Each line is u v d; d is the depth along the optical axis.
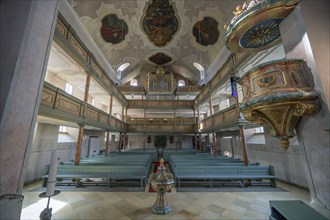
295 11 2.32
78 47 7.30
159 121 20.67
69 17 8.29
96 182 7.18
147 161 8.59
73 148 12.11
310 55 2.09
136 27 13.62
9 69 1.91
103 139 16.34
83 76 9.83
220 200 5.29
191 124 16.75
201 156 10.62
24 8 2.15
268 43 3.21
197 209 4.60
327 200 1.89
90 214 4.27
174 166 7.71
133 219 4.03
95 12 10.06
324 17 2.19
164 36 14.81
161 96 19.75
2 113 1.78
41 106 5.00
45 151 8.88
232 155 13.38
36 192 6.07
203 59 15.30
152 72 19.41
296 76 2.14
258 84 2.39
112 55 14.39
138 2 11.67
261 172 6.99
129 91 18.38
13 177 1.93
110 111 12.11
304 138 2.23
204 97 13.42
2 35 2.02
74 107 7.11
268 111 2.38
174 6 12.09
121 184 7.06
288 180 7.57
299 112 2.05
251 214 4.30
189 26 13.12
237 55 7.54
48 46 2.54
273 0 2.20
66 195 5.70
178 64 18.88
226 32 2.93
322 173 1.96
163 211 4.29
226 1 9.79
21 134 2.04
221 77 9.69
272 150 8.79
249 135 11.34
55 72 9.47
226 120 9.28
